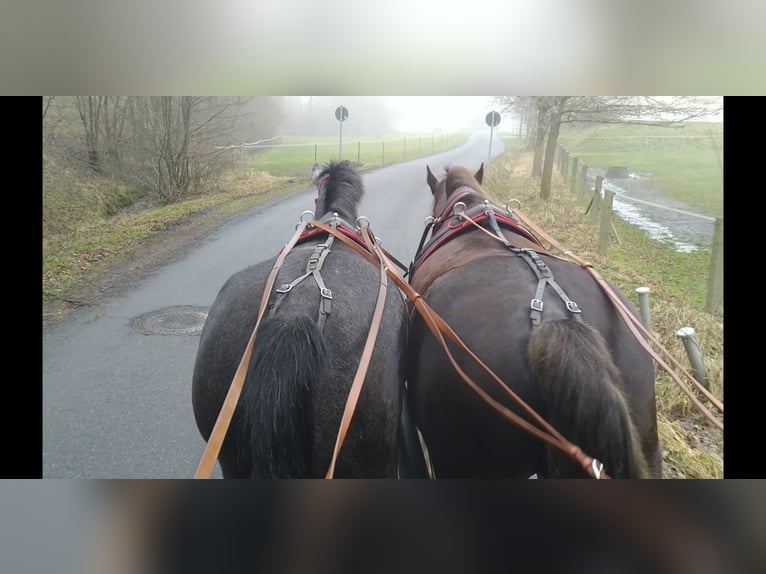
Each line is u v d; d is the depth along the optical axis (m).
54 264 7.29
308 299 2.01
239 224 9.46
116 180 10.11
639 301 4.47
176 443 3.79
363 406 1.96
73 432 3.86
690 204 9.12
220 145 12.94
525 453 2.10
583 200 10.20
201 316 5.91
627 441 1.79
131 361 4.92
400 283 2.27
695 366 4.14
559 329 1.89
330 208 2.88
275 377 1.76
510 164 14.30
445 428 2.23
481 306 2.17
